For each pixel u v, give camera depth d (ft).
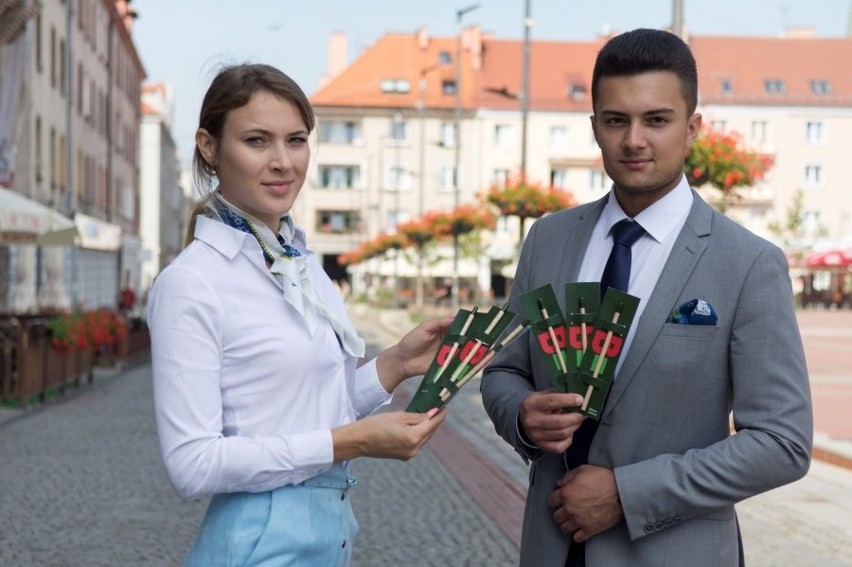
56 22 103.35
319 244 221.25
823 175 208.85
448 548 21.79
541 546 8.95
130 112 178.60
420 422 7.95
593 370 8.36
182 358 7.80
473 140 213.87
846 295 184.34
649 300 8.62
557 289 9.30
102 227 123.03
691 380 8.48
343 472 8.39
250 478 7.77
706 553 8.51
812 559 19.98
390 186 219.20
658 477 8.29
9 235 49.32
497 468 31.60
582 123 212.23
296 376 8.07
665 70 8.53
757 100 207.82
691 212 8.84
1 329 47.62
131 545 21.99
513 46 223.30
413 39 226.17
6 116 60.75
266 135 8.21
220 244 8.05
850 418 41.29
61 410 47.26
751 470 8.16
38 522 24.07
